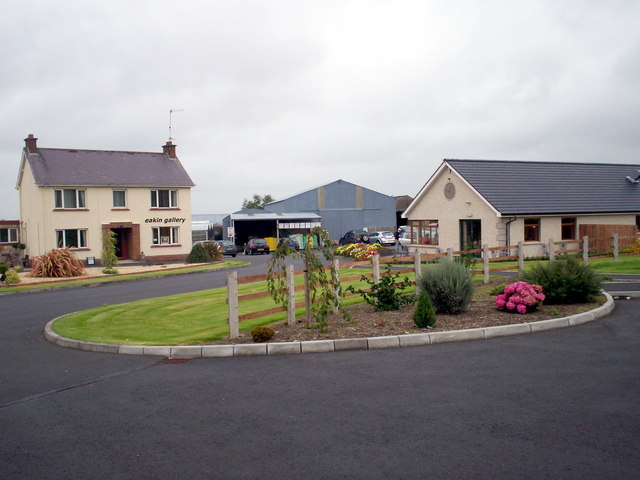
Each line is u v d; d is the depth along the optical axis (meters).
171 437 5.44
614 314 10.91
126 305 15.38
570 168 34.62
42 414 6.30
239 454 4.96
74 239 37.81
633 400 5.98
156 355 9.13
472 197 30.09
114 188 39.09
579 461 4.57
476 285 15.63
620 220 31.69
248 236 61.84
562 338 9.05
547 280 11.92
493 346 8.67
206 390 6.97
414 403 6.12
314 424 5.62
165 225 41.12
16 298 20.06
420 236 34.59
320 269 10.22
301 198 63.44
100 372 8.17
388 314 11.42
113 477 4.60
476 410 5.83
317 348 8.83
